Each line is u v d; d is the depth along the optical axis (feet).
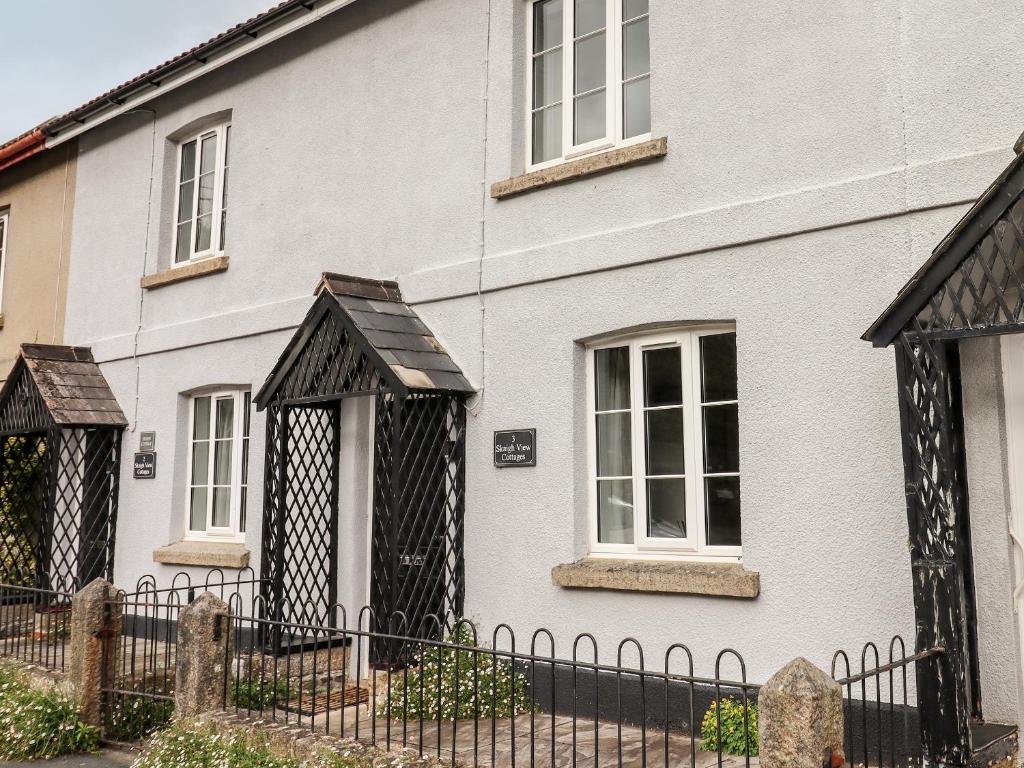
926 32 17.93
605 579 20.85
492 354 23.99
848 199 18.45
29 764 21.88
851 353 18.24
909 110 18.01
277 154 30.76
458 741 19.13
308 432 28.40
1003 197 14.87
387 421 24.14
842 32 18.97
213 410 32.32
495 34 25.04
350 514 26.99
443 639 23.08
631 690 20.48
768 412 19.20
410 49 27.20
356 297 24.90
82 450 34.91
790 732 12.55
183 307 33.24
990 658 16.58
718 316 20.15
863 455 17.89
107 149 37.40
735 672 19.07
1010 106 16.90
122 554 33.88
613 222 22.11
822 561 18.21
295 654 26.03
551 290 22.99
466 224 25.11
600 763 17.56
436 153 26.11
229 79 32.68
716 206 20.42
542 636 22.16
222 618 21.45
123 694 23.62
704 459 20.79
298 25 28.68
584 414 22.50
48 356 35.29
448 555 23.94
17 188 41.63
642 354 21.91
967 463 16.99
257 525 29.14
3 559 35.17
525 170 24.62
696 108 20.97
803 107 19.38
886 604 17.38
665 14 21.72
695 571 19.67
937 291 15.62
